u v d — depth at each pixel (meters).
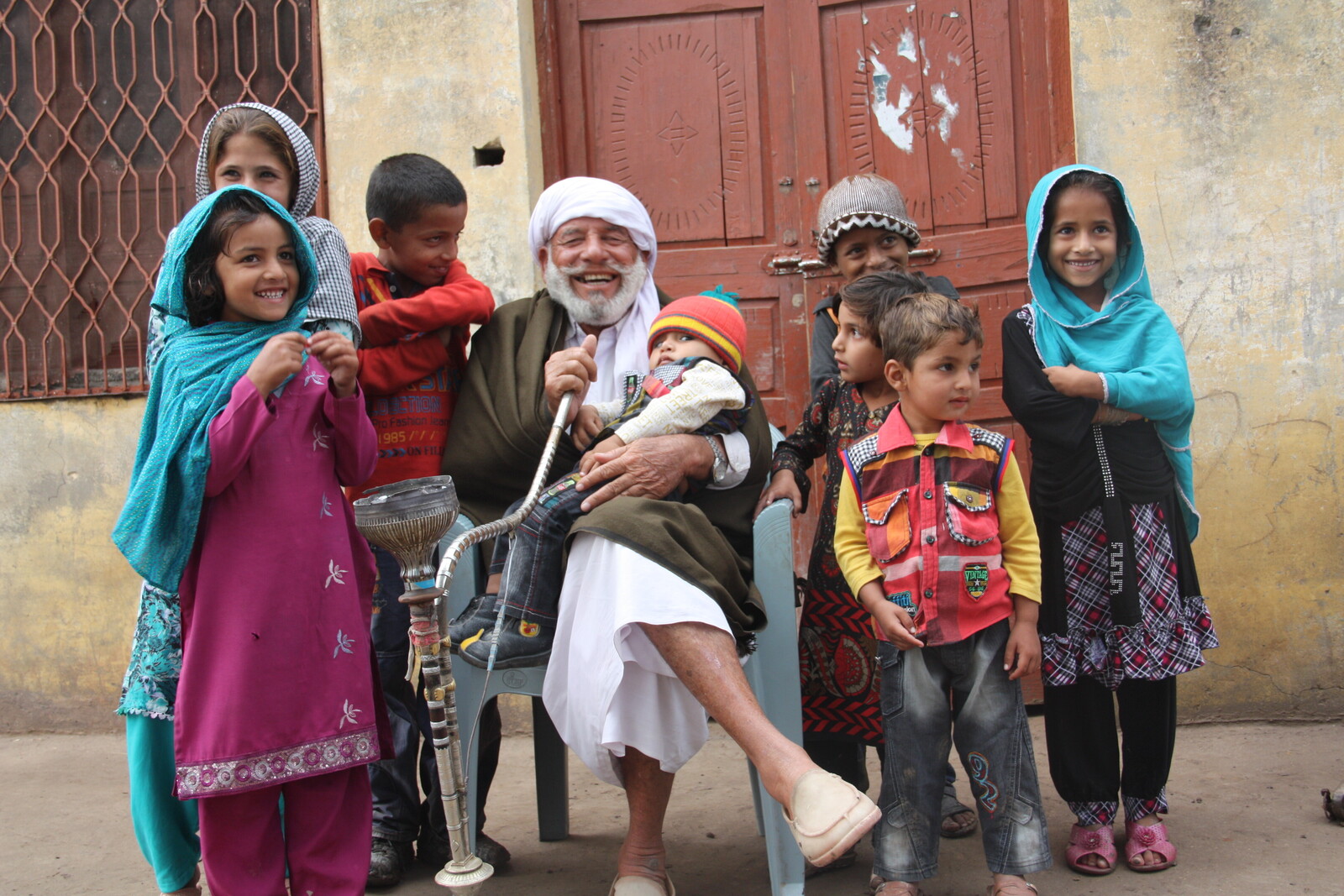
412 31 3.79
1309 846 2.42
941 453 2.15
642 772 2.11
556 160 3.92
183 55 3.97
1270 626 3.41
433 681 1.75
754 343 3.91
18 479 3.93
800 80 3.88
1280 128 3.39
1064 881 2.30
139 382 3.98
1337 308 3.36
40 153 4.04
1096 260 2.44
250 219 1.91
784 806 1.82
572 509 2.22
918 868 2.12
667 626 1.96
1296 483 3.39
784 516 2.23
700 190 3.94
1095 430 2.38
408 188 2.52
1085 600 2.35
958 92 3.78
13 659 3.94
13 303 4.02
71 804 3.17
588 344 2.41
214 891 1.87
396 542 1.75
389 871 2.38
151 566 1.84
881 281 2.35
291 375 1.88
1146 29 3.45
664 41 3.95
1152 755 2.35
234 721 1.81
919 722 2.13
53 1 4.03
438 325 2.50
